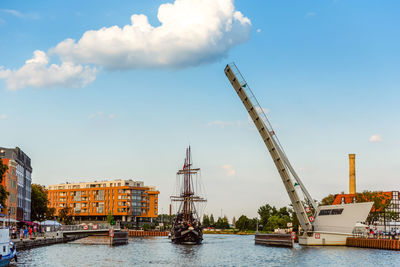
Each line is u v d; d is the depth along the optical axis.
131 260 64.31
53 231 113.81
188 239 113.38
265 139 82.12
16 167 101.44
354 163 128.50
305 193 89.31
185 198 136.88
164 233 176.75
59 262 57.75
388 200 109.81
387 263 57.25
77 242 103.94
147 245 102.81
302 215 86.69
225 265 59.41
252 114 81.56
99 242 105.69
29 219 119.62
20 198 106.38
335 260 61.50
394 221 109.94
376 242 78.25
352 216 86.00
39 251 72.62
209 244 112.62
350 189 128.25
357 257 64.38
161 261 64.19
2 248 47.50
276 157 82.12
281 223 187.75
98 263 58.72
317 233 87.31
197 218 132.62
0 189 73.25
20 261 56.59
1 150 103.56
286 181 84.19
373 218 110.75
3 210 84.56
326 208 89.69
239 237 175.25
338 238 87.12
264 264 59.72
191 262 63.31
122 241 102.94
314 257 66.25
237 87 80.94
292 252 75.94
